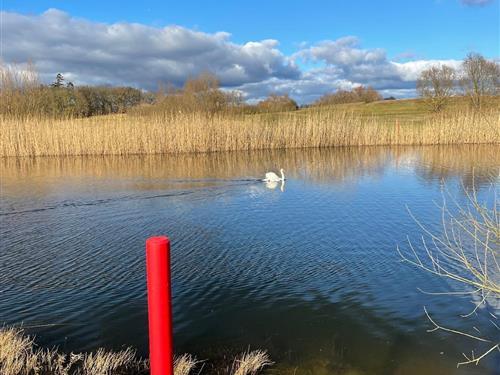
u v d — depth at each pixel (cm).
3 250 1068
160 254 339
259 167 2578
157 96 4400
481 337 634
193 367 573
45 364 573
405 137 3825
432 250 1004
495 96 2275
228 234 1177
